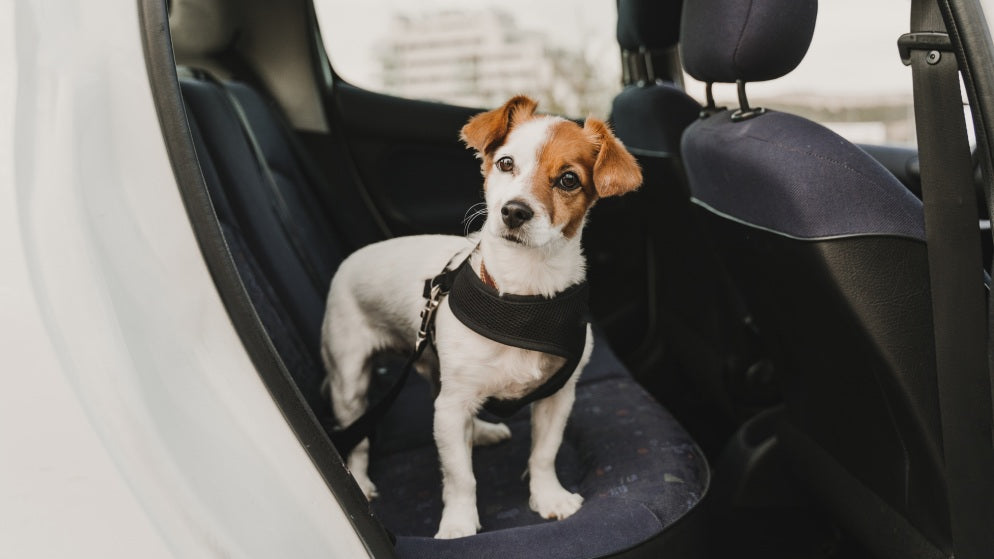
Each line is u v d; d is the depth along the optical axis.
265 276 2.04
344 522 0.99
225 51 2.63
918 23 1.29
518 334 1.54
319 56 2.75
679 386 2.85
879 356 1.41
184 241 0.93
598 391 2.11
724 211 1.71
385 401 1.68
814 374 1.73
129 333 0.87
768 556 1.93
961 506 1.35
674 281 2.71
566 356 1.57
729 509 2.10
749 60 1.50
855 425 1.64
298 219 2.37
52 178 0.87
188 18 2.58
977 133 1.16
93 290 0.86
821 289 1.44
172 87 0.95
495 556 1.34
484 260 1.60
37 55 0.89
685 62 1.71
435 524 1.63
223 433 0.91
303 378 1.96
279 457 0.95
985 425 1.30
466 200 2.97
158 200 0.93
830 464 1.80
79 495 0.84
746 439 2.18
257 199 2.06
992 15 1.14
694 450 1.77
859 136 2.46
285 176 2.42
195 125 1.97
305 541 0.94
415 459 1.88
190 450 0.88
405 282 1.90
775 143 1.44
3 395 0.83
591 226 2.83
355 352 1.99
